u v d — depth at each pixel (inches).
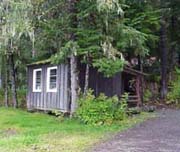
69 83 704.4
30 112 810.8
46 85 792.9
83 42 629.6
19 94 1072.2
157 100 995.3
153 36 932.6
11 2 597.9
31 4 609.0
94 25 636.7
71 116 655.1
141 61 1034.1
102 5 579.5
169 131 499.2
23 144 417.7
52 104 762.8
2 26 619.2
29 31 605.6
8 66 981.8
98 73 738.2
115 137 458.0
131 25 842.2
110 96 740.7
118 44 645.3
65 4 644.7
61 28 646.5
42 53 880.9
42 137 470.0
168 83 1039.0
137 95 800.9
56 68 751.7
